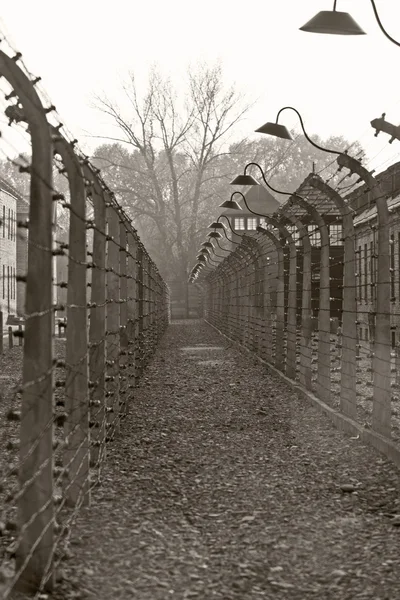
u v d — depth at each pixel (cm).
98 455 944
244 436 1191
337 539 677
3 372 2181
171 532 695
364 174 1083
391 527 711
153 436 1182
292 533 695
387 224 1073
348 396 1256
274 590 564
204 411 1454
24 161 498
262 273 2648
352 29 974
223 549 650
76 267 759
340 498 818
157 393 1730
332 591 561
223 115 7662
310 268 1658
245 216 8262
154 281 2955
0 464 887
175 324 6625
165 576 588
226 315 4162
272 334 2356
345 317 1264
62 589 557
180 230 7881
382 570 600
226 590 562
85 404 771
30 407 555
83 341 768
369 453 1039
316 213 1453
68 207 646
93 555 630
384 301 1080
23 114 564
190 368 2373
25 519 554
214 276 4888
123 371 1349
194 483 882
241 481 895
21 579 550
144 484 873
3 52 543
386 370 1073
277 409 1480
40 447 555
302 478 909
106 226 1045
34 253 553
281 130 1414
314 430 1238
